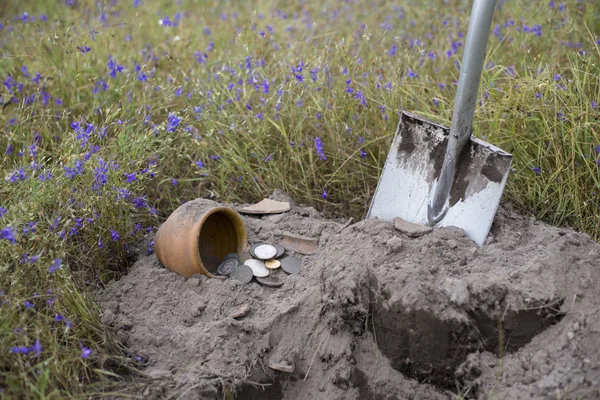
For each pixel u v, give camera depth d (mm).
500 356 2727
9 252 3016
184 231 3225
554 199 3680
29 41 5113
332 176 4035
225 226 3477
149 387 2711
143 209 3895
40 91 4488
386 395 2887
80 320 2971
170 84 4637
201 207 3299
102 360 2787
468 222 3215
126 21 5844
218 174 4246
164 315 3129
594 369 2527
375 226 3141
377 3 5926
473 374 2717
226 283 3174
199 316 3098
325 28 5527
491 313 2727
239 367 2850
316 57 4664
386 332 2875
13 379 2607
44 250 3035
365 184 4102
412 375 2877
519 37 4758
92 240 3457
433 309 2727
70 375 2736
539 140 3795
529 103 3896
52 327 2920
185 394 2670
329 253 3182
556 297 2721
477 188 3232
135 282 3299
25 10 5910
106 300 3250
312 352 2977
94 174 3400
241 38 5129
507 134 3855
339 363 2938
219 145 4125
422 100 4266
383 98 4199
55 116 4277
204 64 4809
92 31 4688
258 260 3344
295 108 4254
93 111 4434
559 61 4461
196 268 3217
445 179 3301
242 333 2959
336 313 2953
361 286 2922
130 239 3639
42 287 3031
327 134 4270
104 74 4832
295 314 3041
